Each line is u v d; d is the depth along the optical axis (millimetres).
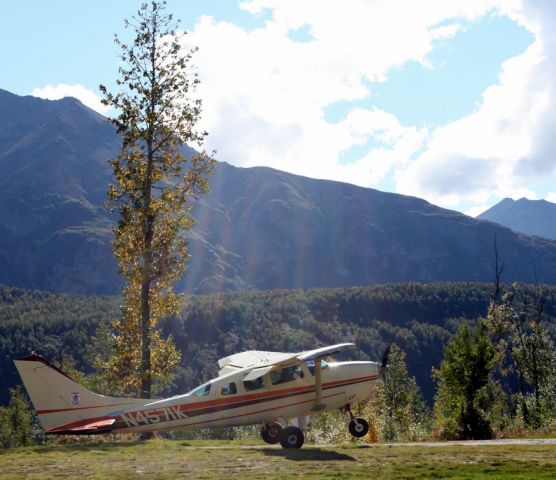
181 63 28922
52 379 16641
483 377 25453
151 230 28406
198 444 19641
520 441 17266
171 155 29094
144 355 27984
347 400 17469
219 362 19078
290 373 17047
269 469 11992
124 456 14695
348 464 12477
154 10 28797
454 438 24391
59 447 17062
